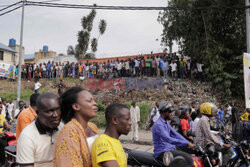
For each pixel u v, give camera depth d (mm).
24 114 3057
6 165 3971
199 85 16500
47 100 1796
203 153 3814
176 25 18203
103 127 12023
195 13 17094
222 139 4863
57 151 1487
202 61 16953
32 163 1802
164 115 3721
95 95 17484
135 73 18656
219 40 16578
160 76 18250
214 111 4219
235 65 15789
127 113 1876
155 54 21328
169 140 3477
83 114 1698
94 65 19766
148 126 10992
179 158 2893
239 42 15961
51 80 22562
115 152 1773
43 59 33406
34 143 1829
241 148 4742
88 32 29734
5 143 5062
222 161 4434
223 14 15930
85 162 1604
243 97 15109
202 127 4176
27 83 22438
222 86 15367
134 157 3588
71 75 22062
